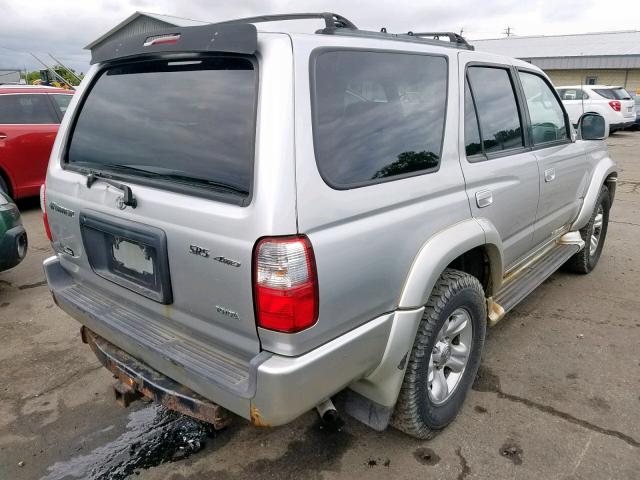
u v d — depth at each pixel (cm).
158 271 210
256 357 183
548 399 297
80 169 252
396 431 275
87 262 254
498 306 314
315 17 231
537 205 345
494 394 302
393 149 221
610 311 407
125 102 237
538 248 384
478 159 278
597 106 1617
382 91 223
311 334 184
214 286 191
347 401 242
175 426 283
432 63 254
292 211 175
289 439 271
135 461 258
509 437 267
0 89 714
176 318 216
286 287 174
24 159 720
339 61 204
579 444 260
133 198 214
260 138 179
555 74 2981
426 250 229
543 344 357
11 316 417
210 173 196
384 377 226
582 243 433
